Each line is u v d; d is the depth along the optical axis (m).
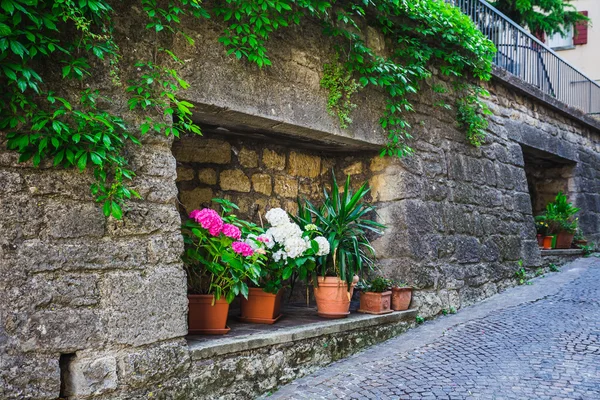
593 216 10.13
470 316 5.36
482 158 6.72
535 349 4.20
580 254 9.23
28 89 2.75
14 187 2.66
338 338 4.21
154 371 3.02
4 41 2.51
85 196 2.90
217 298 3.70
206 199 4.70
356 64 4.83
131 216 3.08
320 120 4.52
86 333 2.80
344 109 4.71
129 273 3.02
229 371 3.39
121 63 3.17
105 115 2.97
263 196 5.16
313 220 5.35
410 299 5.12
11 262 2.61
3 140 2.66
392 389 3.50
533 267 7.37
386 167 5.43
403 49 5.40
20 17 2.60
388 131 5.23
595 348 4.15
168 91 3.36
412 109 5.22
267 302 4.22
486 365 3.89
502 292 6.48
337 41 4.74
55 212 2.78
